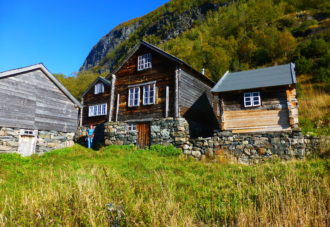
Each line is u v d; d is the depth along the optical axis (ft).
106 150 49.62
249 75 51.11
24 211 14.93
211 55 122.31
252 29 159.63
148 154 44.52
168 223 13.74
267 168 29.01
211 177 26.78
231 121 44.47
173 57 52.80
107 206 14.98
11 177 28.86
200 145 43.88
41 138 57.82
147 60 58.39
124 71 61.87
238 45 140.56
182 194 20.56
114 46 506.48
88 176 25.45
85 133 78.74
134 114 56.59
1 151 49.34
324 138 35.40
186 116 53.01
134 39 398.01
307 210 14.02
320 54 103.50
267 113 42.29
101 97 80.23
